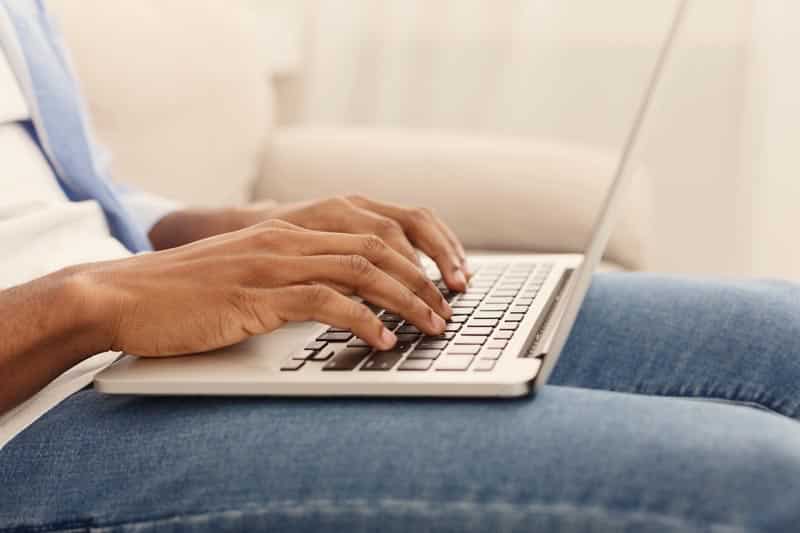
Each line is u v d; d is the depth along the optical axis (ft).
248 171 5.11
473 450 1.86
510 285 2.88
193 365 2.15
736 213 6.64
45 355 2.15
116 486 2.04
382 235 2.71
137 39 4.74
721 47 6.54
